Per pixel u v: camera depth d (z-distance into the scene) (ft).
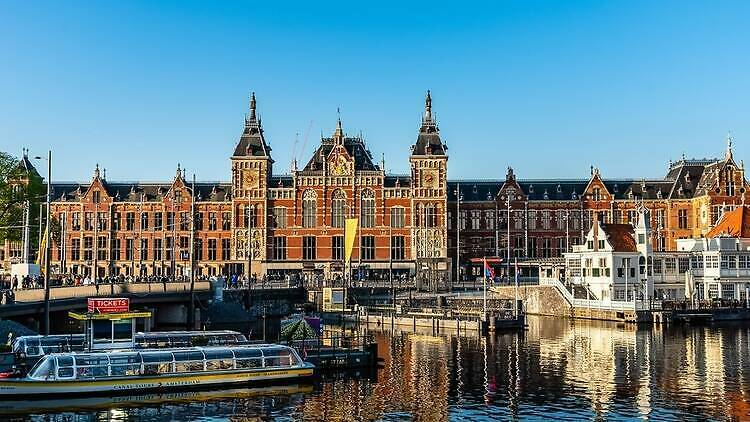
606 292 373.81
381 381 197.26
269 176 489.26
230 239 481.46
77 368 174.29
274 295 390.63
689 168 502.79
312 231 473.26
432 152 471.62
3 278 442.91
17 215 349.82
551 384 192.03
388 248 469.98
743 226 396.57
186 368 184.24
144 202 490.90
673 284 379.76
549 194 501.15
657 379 197.16
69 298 251.19
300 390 185.98
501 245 495.00
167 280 373.81
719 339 274.77
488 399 175.83
